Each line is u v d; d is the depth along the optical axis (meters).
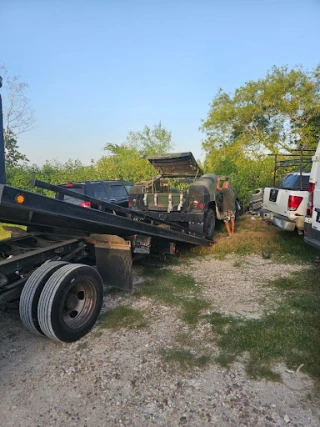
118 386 2.94
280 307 4.32
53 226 4.13
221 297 4.80
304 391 2.77
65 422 2.57
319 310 4.16
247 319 4.03
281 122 21.70
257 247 7.38
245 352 3.34
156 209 7.98
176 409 2.64
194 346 3.50
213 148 23.30
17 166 18.34
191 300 4.68
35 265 4.13
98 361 3.31
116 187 10.52
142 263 6.47
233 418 2.52
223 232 9.38
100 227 4.47
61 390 2.93
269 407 2.61
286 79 21.09
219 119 22.47
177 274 5.90
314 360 3.14
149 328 3.93
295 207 6.98
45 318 3.41
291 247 7.17
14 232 5.36
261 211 8.84
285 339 3.49
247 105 21.77
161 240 6.21
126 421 2.55
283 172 13.88
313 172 4.99
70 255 4.60
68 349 3.57
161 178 9.37
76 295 3.89
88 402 2.77
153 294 4.94
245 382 2.91
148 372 3.11
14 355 3.52
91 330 3.95
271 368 3.07
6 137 20.06
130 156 20.36
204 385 2.90
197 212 7.56
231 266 6.37
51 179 18.05
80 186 9.59
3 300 3.58
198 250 7.35
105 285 5.30
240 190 12.84
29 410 2.71
